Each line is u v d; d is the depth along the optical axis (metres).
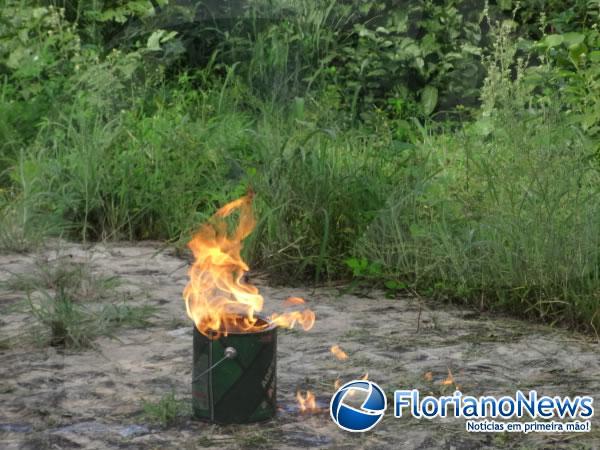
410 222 7.89
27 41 12.22
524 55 12.41
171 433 4.74
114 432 4.75
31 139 10.78
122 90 11.59
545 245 6.99
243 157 9.32
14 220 8.91
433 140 10.12
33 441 4.64
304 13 12.65
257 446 4.61
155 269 8.04
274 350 4.93
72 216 9.31
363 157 8.97
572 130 8.47
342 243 7.96
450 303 7.18
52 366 5.70
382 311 6.98
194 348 4.90
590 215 7.16
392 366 5.75
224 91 11.69
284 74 12.12
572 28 11.98
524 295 6.89
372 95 12.20
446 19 12.66
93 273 7.84
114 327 6.46
